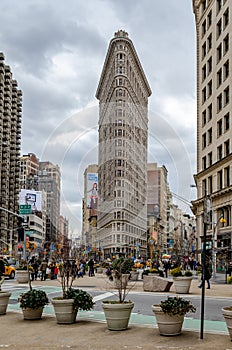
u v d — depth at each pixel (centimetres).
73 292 1166
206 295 2050
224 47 4703
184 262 5150
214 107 4934
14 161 13875
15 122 14162
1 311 1300
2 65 12900
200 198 5144
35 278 3253
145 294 2080
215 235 4588
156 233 6550
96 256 6131
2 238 12050
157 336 963
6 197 12850
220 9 4894
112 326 1034
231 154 4272
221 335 971
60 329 1062
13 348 866
